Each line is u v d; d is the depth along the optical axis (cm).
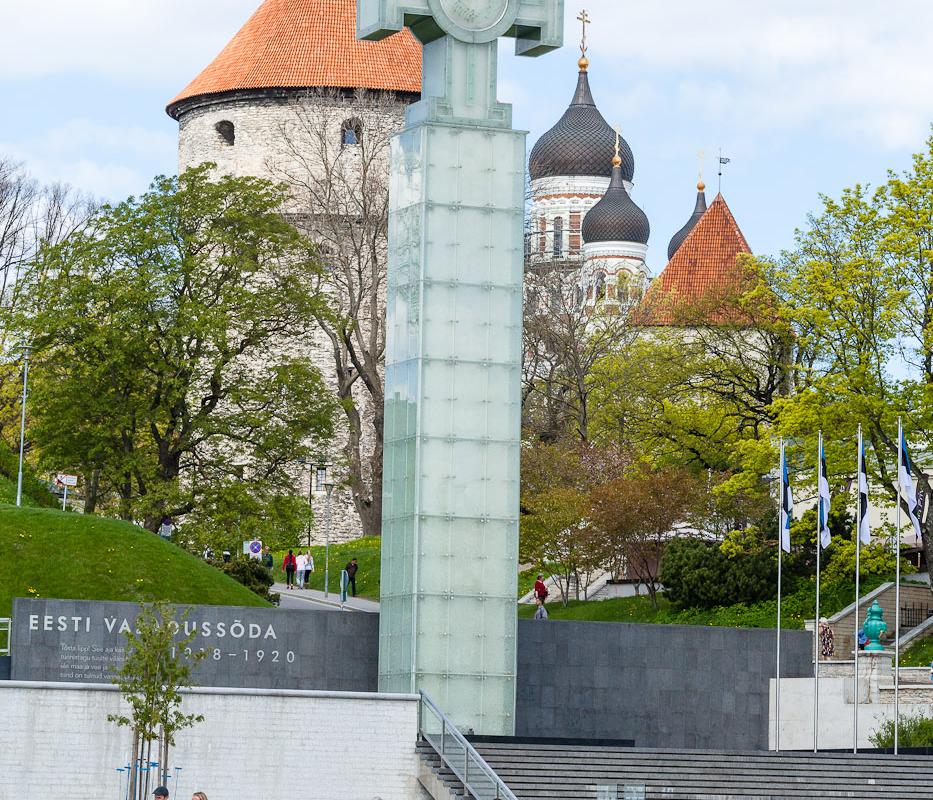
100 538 6072
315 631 5159
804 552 7694
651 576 8138
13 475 8350
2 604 5722
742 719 5503
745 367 8588
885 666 5591
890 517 7681
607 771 4547
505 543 4909
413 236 4966
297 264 8138
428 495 4869
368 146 10419
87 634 5022
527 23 5044
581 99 15025
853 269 6831
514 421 4944
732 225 12250
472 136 4981
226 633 5109
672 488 8062
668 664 5462
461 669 4841
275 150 10750
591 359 9956
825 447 6788
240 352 7762
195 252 7850
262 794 4459
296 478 8275
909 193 6869
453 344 4922
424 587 4844
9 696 4369
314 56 10806
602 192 14850
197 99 10994
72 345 7619
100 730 4394
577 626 5409
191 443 7700
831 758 4741
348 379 9800
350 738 4506
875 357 6781
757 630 5547
